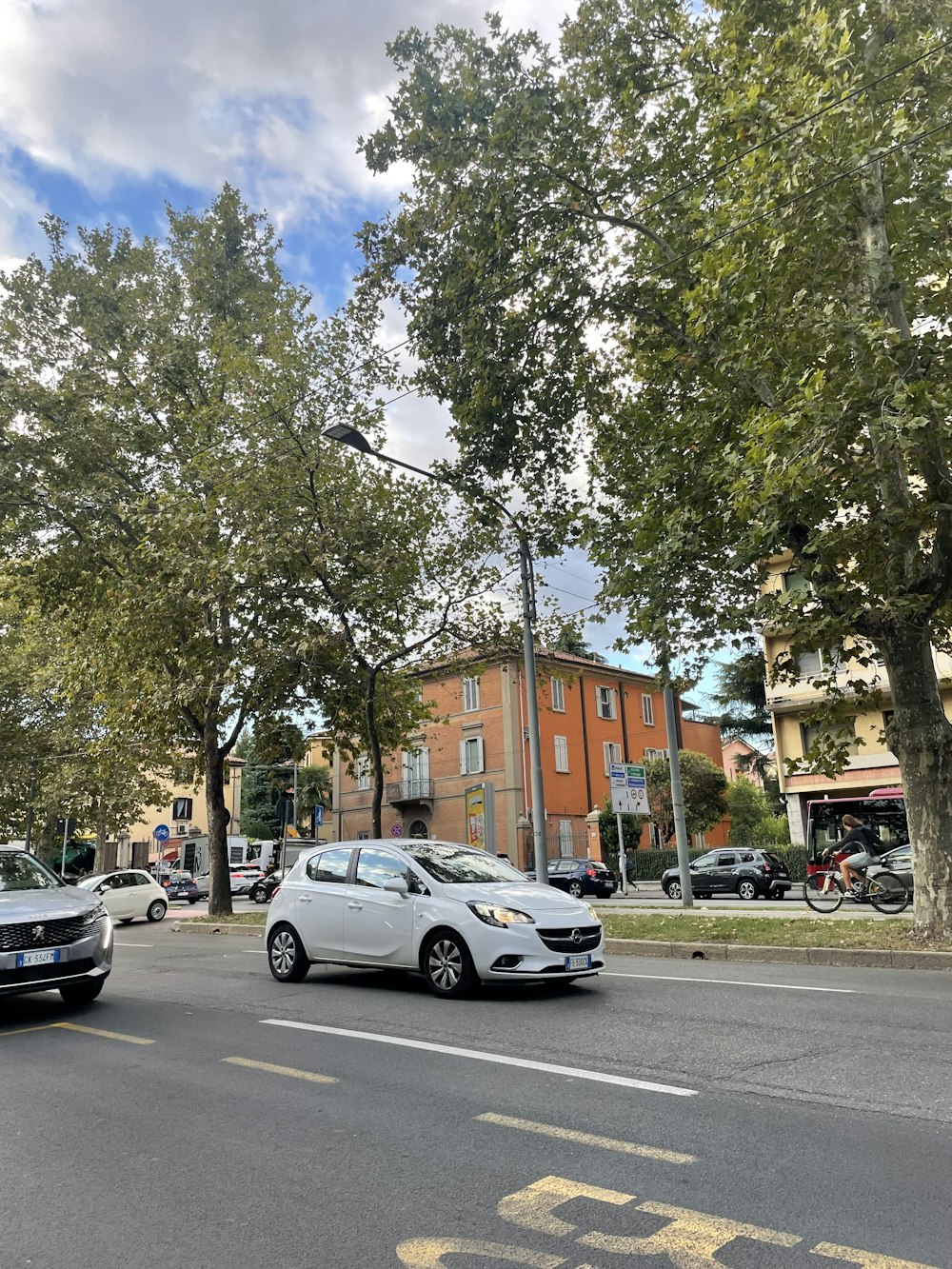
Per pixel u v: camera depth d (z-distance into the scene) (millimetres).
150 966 12336
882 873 17328
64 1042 7125
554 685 43031
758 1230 3377
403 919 8922
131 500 19734
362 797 46406
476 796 34312
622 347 14883
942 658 30016
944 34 9328
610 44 12391
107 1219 3668
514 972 8078
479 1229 3453
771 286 10141
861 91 9000
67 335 19719
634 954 12562
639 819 43312
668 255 12633
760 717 44594
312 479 16359
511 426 14094
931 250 11086
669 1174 3947
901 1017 7246
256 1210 3701
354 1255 3283
